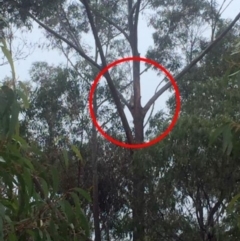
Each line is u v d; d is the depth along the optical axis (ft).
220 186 31.37
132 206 36.68
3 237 12.20
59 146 39.09
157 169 33.19
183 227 34.17
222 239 31.50
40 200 13.38
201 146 31.19
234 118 32.96
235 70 16.38
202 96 36.37
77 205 13.87
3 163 12.09
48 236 13.41
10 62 11.92
